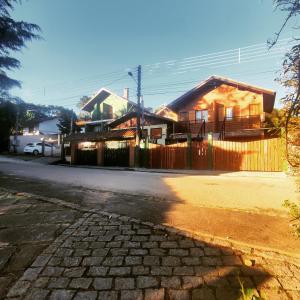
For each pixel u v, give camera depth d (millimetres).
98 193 6688
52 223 4039
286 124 2646
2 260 2814
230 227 3785
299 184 3105
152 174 12875
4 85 15102
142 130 22828
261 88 19578
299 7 2232
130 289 2244
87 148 21781
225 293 2184
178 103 23219
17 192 6430
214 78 21328
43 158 26234
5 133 34906
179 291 2213
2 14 11922
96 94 32219
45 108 51438
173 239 3346
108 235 3488
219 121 21672
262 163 13969
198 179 10445
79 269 2584
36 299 2123
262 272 2506
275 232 3561
